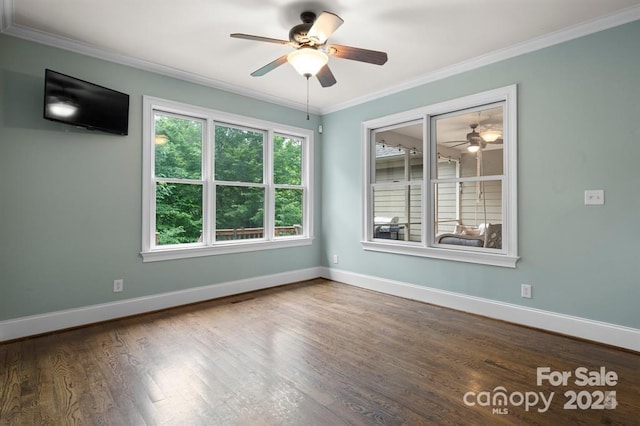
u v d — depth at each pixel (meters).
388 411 1.78
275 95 4.36
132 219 3.31
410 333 2.87
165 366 2.27
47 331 2.84
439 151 3.75
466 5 2.40
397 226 4.18
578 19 2.60
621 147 2.55
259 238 4.41
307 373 2.19
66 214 2.95
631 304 2.51
